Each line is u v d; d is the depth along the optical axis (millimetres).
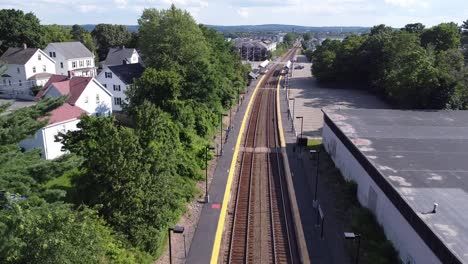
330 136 43312
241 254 25906
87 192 23812
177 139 38062
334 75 97750
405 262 22906
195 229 28547
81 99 50750
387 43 87500
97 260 16906
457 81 60406
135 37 110250
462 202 22969
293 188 35750
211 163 42062
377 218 27844
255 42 170625
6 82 78688
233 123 59906
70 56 89125
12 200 15734
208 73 55000
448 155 31109
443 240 18641
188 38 61594
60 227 14492
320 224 29344
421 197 23531
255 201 33562
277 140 51562
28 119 18938
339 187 35625
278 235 28219
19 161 17922
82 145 24953
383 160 29781
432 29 102062
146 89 44219
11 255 13523
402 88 64812
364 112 46219
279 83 101688
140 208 23672
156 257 24750
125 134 24516
